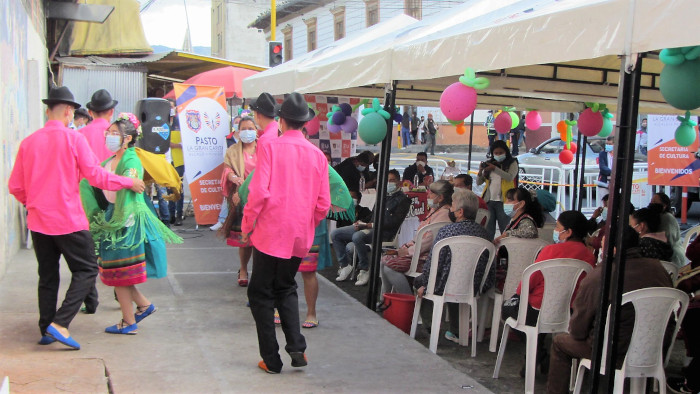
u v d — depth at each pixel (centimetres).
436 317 564
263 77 899
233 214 682
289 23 3612
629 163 374
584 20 393
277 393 426
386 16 2786
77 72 1403
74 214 471
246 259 708
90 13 1327
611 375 391
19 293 629
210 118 733
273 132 498
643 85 733
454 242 557
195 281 735
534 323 486
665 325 418
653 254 507
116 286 519
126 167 500
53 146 464
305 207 446
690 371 493
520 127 2311
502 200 1010
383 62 625
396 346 534
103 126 599
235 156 670
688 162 1073
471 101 501
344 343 538
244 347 513
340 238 830
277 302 461
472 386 452
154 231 530
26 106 909
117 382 432
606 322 410
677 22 339
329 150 1063
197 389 427
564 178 1263
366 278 806
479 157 2569
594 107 906
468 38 500
